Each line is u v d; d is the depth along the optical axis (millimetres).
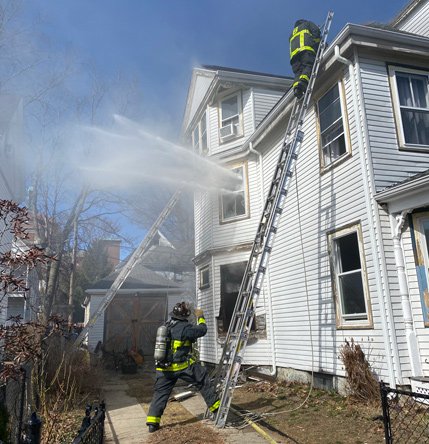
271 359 10617
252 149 12234
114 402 8469
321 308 8695
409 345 6617
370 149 7535
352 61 8102
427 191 6512
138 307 19719
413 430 4980
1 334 4941
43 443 5074
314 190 9211
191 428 5891
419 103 8312
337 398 7457
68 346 9641
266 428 5859
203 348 12852
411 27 12414
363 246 7484
